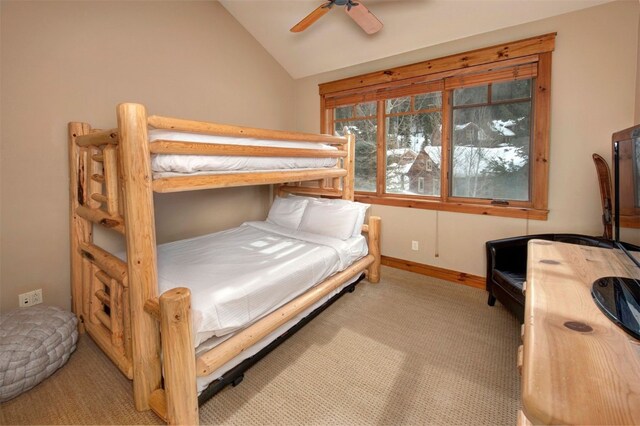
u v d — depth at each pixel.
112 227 1.77
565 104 2.55
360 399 1.70
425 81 3.25
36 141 2.23
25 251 2.23
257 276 1.94
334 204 3.16
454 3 2.71
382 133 3.70
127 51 2.67
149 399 1.60
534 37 2.61
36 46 2.20
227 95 3.52
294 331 2.21
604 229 2.25
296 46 3.77
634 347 0.72
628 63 2.31
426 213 3.40
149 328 1.58
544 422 0.54
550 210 2.69
